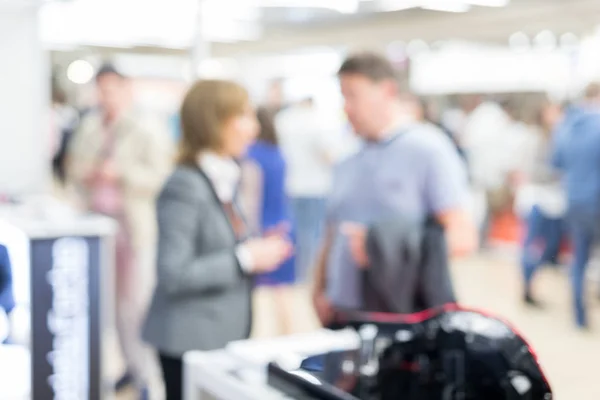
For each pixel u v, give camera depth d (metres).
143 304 3.72
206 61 3.87
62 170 4.39
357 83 2.22
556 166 4.86
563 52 5.96
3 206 3.22
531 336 4.64
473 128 6.77
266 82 5.32
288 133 5.12
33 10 4.10
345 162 2.35
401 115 2.31
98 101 3.93
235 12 4.27
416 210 2.21
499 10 4.58
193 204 2.07
